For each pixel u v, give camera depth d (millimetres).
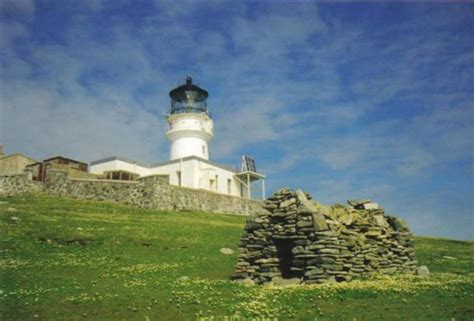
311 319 16641
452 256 42688
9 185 68188
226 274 29375
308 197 29797
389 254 30469
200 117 94375
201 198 73875
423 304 18844
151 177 66312
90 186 69062
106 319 17594
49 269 28812
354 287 22906
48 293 22078
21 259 31312
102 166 85312
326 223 27141
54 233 39500
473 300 19547
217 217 65625
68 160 81000
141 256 34562
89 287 23875
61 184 70500
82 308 19250
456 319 16109
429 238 60781
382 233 31109
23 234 38406
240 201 81875
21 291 22422
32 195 67125
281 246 28047
